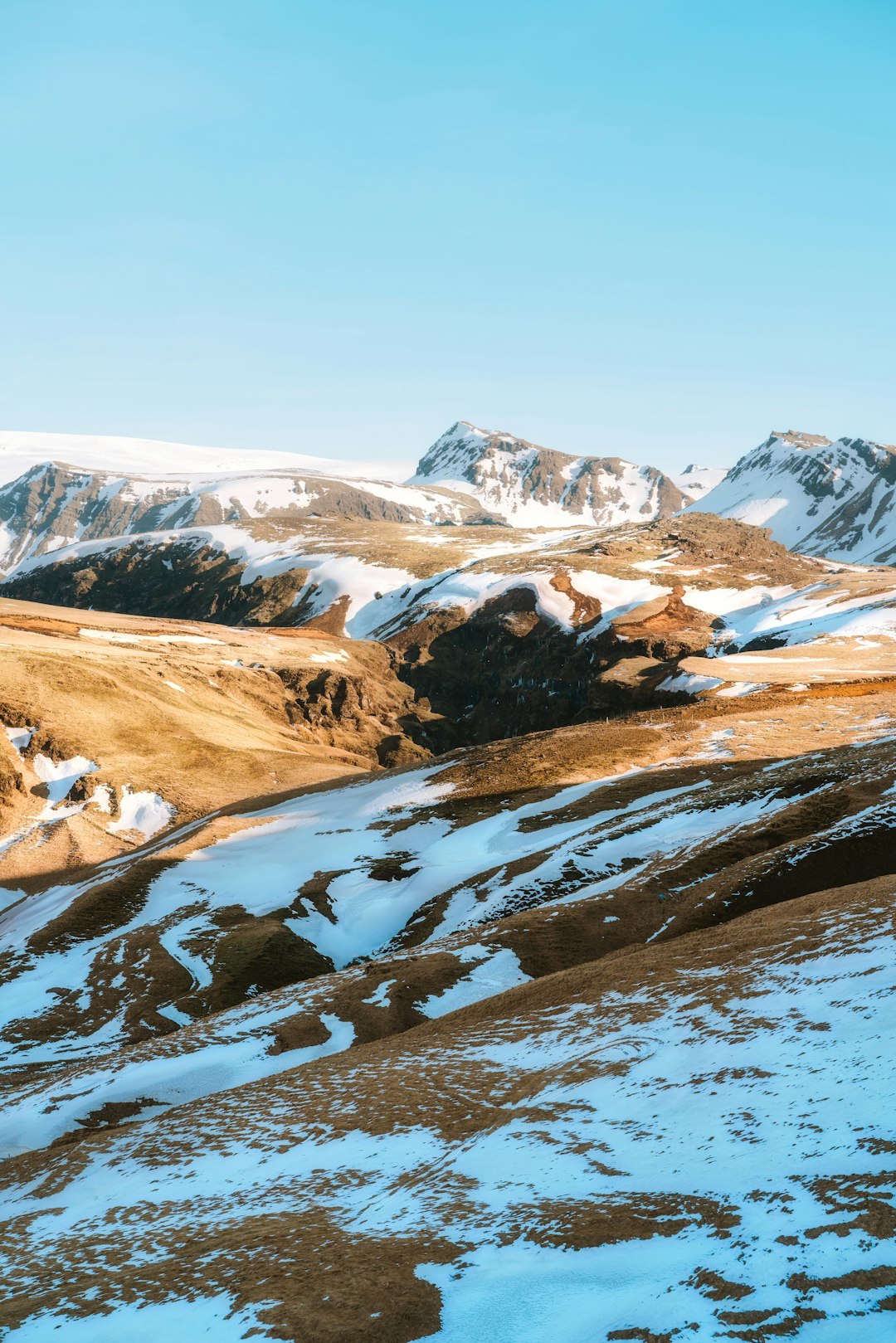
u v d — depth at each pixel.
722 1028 30.00
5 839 113.00
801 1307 14.84
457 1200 22.83
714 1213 18.89
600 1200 20.83
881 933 32.81
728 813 70.50
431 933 64.00
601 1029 34.59
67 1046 58.75
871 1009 26.91
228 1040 48.72
